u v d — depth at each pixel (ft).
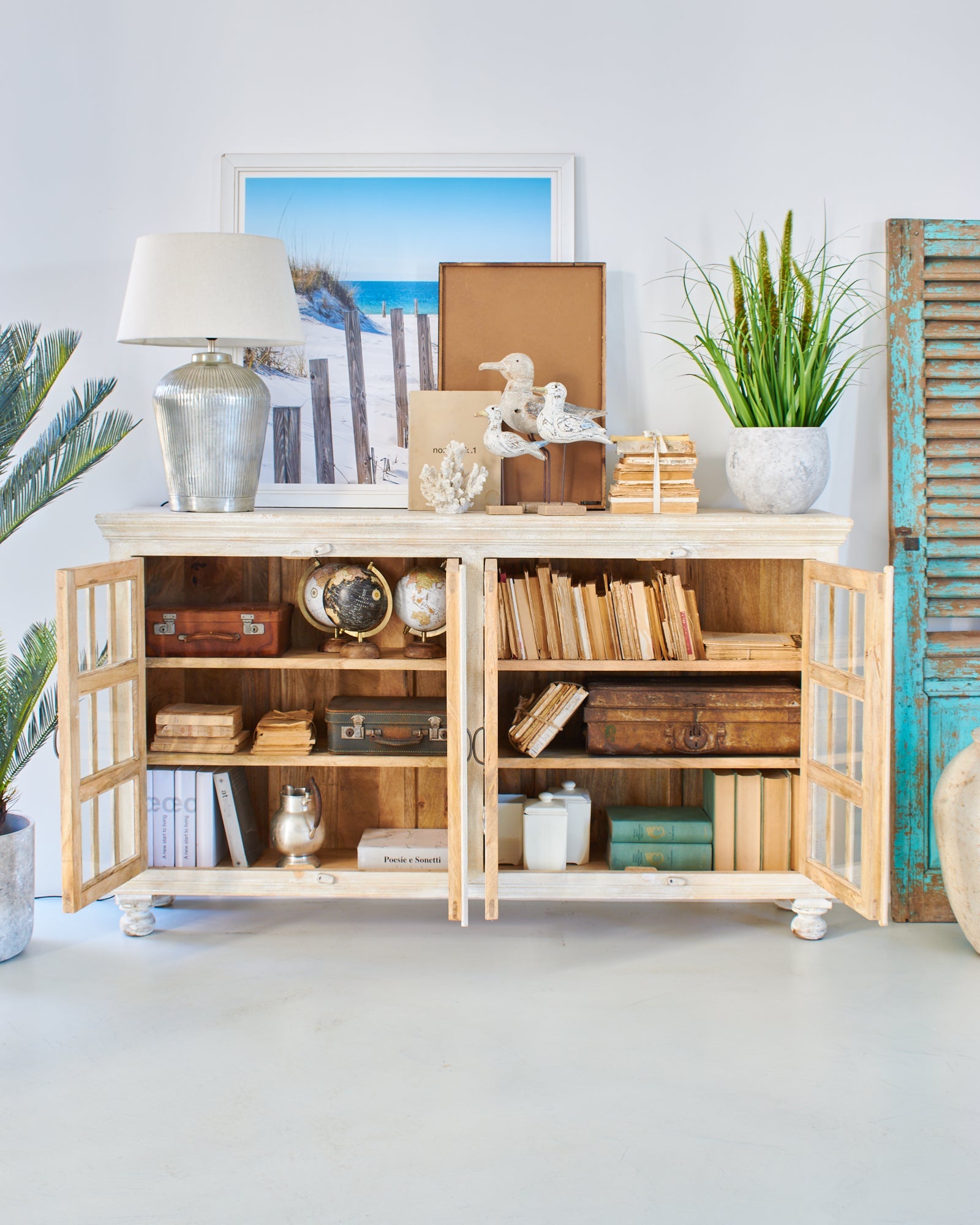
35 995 8.41
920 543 10.15
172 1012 8.13
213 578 10.30
